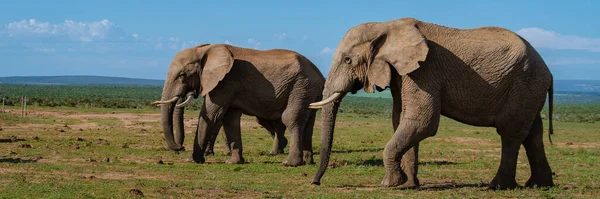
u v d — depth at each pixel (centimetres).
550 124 1388
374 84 1298
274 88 1895
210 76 1881
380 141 2980
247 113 1931
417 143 1388
